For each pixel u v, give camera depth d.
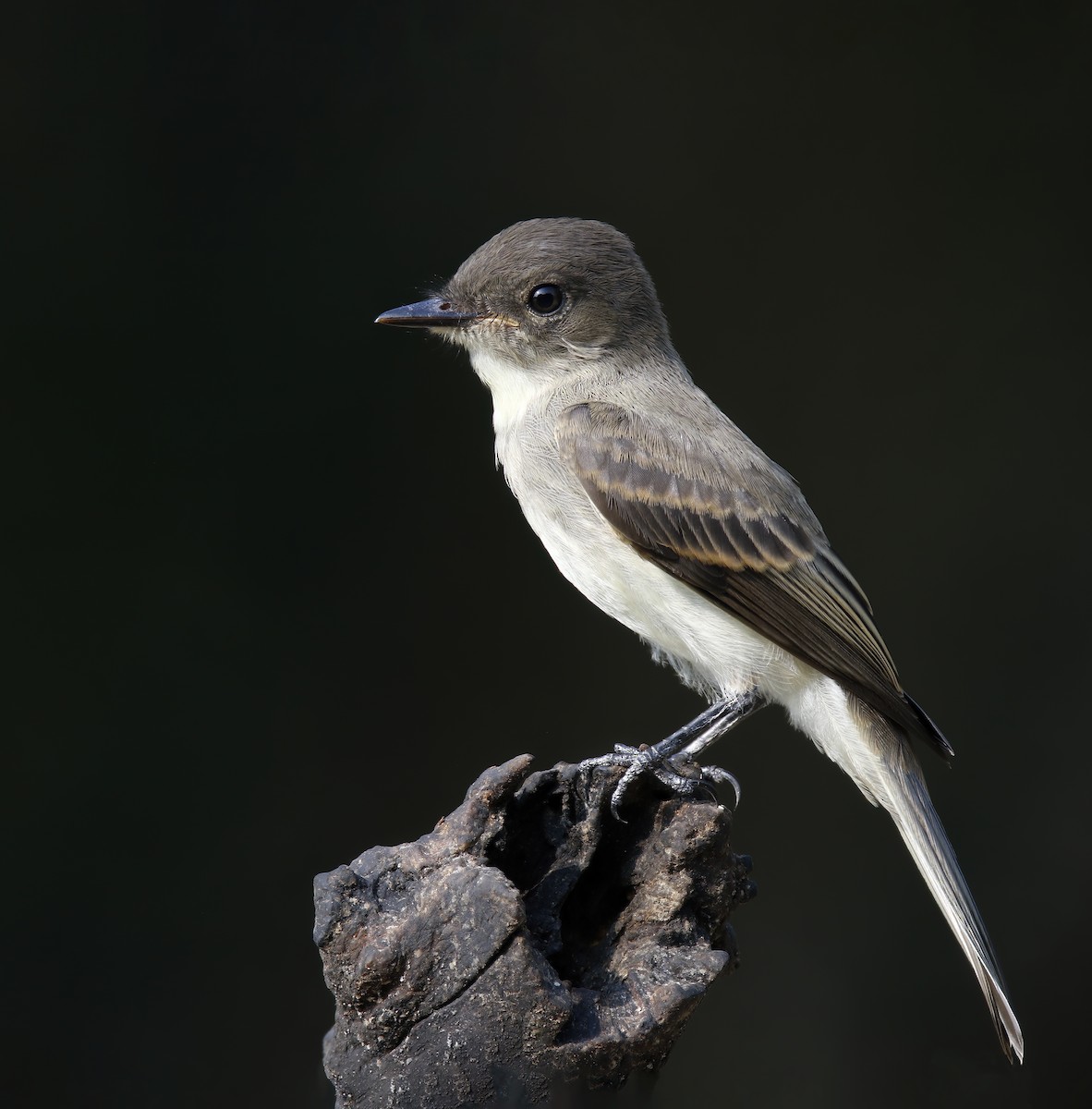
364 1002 3.59
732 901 3.62
